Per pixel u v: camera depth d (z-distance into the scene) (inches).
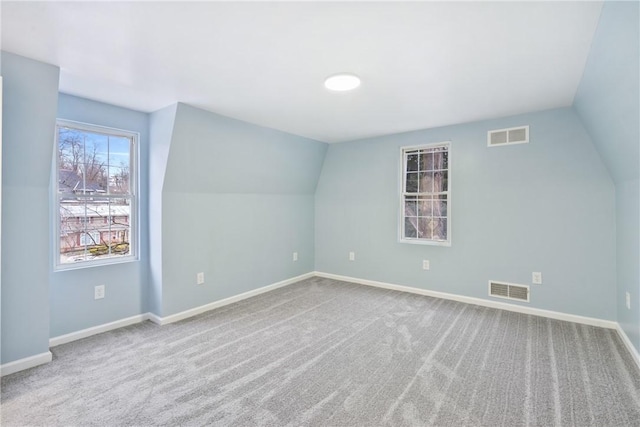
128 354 100.4
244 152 149.5
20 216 88.7
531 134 133.7
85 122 112.9
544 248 132.4
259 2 59.9
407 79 96.9
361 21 66.6
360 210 186.7
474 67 88.7
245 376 87.8
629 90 72.1
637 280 95.3
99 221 119.5
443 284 158.2
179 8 61.7
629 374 87.5
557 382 84.0
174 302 130.8
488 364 93.6
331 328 121.0
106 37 72.9
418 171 167.5
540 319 129.5
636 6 53.0
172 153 123.3
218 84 100.6
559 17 64.9
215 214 146.7
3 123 81.8
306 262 201.2
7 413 72.1
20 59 82.0
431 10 62.8
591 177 122.7
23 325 90.3
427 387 82.4
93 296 116.2
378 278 180.9
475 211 147.9
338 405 75.4
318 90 106.0
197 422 69.6
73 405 75.0
